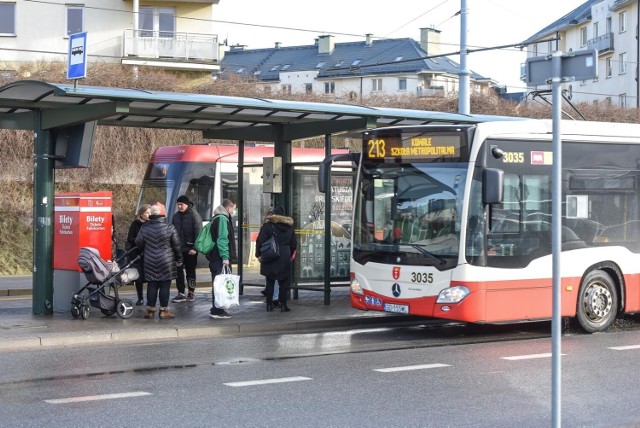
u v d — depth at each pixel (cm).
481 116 1800
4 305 1755
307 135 1709
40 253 1527
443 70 8888
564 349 1262
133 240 1705
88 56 4409
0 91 1384
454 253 1325
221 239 1530
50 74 3356
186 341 1341
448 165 1348
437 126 1358
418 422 813
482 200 1300
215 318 1509
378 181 1425
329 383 999
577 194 1419
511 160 1358
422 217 1366
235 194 2675
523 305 1366
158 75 3522
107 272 1477
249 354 1212
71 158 1498
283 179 1770
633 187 1482
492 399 916
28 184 2889
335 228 1822
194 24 4619
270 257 1594
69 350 1246
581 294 1423
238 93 3641
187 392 946
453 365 1123
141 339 1359
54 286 1594
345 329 1496
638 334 1437
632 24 6588
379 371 1077
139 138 3180
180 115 1592
